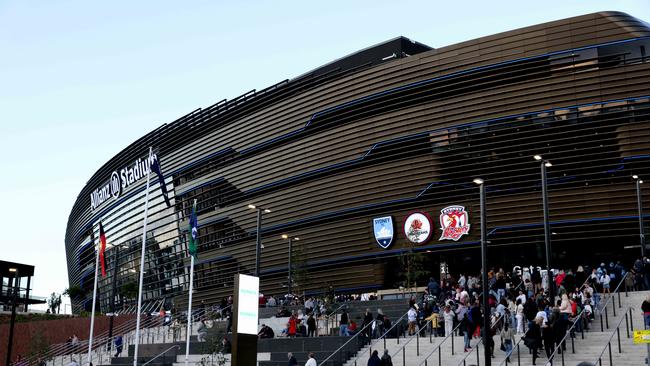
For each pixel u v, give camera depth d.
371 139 62.19
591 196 52.56
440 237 57.41
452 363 25.62
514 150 55.62
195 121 80.81
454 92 58.66
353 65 67.81
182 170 82.75
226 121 76.81
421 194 58.62
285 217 68.75
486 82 57.06
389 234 60.06
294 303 48.03
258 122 72.44
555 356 23.64
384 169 61.12
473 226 56.22
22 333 52.03
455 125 57.75
